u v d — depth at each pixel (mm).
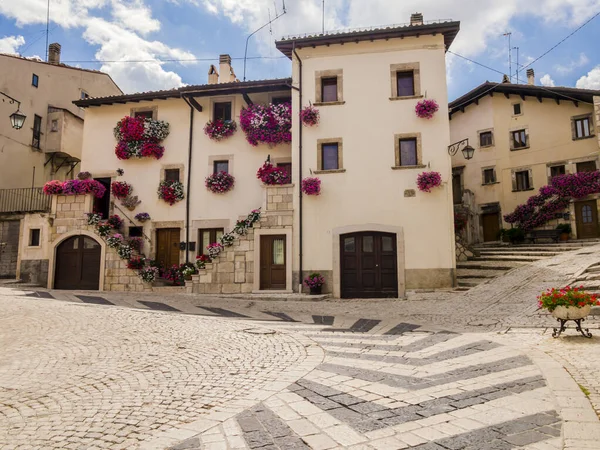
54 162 25203
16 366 6074
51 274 17688
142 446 3449
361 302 14258
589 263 14203
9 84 22609
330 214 16281
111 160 19391
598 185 22828
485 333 8250
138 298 14281
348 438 3559
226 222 18203
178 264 18406
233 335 8266
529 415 3980
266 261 16453
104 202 19453
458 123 29047
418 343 7527
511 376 5262
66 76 25969
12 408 4398
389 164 16234
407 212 15898
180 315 10766
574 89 22562
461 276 16609
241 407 4344
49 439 3607
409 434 3621
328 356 6574
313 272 16062
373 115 16578
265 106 18188
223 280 16281
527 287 12922
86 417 4117
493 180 27062
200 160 18734
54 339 7801
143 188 18984
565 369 5398
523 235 24766
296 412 4184
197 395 4750
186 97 18375
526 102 26172
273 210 16500
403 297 15391
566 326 8086
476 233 26703
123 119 19031
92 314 10375
